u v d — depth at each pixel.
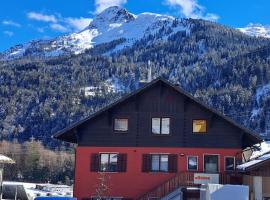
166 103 37.84
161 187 35.91
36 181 110.44
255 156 40.66
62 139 39.06
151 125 37.59
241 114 150.75
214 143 36.97
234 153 36.69
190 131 37.31
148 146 37.28
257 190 30.91
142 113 37.78
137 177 36.91
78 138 37.50
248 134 36.56
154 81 37.53
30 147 117.25
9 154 113.62
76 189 36.84
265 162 30.86
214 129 37.16
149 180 36.81
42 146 128.12
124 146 37.34
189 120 37.47
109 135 37.53
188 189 33.75
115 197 36.69
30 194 52.59
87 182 36.94
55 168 111.81
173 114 37.66
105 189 36.44
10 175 111.38
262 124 136.88
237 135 36.94
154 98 37.94
